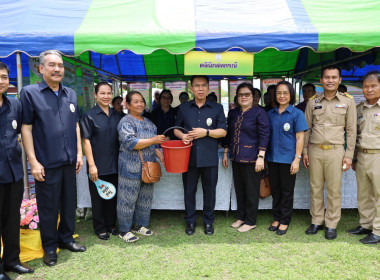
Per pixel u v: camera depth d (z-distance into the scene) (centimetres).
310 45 268
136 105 272
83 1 330
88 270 232
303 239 285
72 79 398
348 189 340
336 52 456
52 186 240
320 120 284
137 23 282
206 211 302
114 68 716
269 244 273
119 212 280
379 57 371
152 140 260
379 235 275
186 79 771
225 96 812
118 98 491
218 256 251
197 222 332
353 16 295
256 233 301
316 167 289
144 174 272
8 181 210
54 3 321
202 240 285
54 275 225
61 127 238
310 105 294
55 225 250
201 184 335
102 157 276
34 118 233
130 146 261
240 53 276
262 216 352
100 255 255
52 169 238
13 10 308
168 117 483
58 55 233
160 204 340
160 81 774
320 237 290
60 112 239
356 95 699
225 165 324
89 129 270
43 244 250
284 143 288
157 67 718
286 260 245
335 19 290
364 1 323
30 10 304
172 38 269
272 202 330
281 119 290
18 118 221
